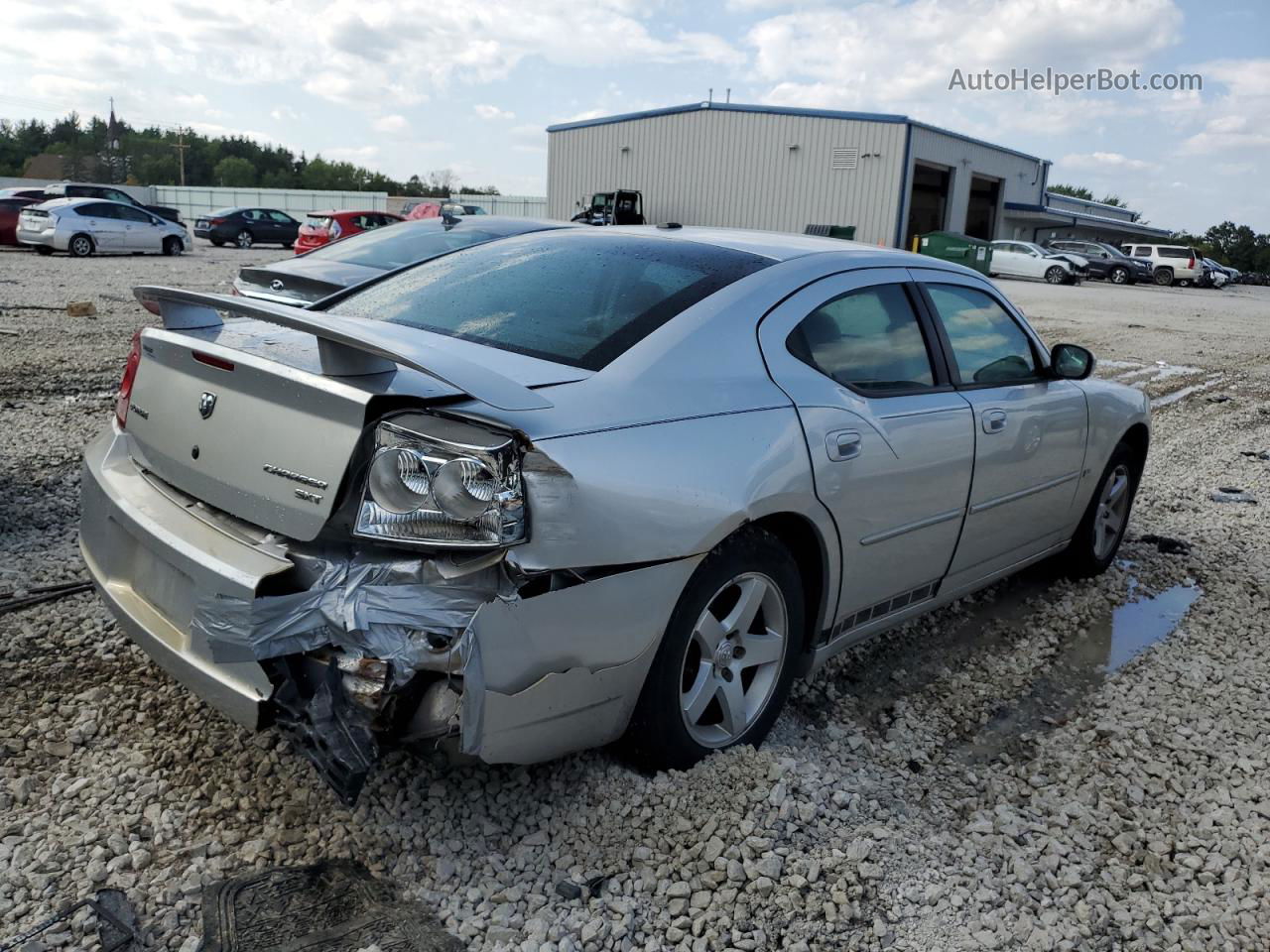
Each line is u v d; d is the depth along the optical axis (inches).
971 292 156.9
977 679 153.4
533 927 90.6
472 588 89.0
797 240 146.0
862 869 101.3
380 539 87.8
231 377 99.5
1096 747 133.3
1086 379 185.6
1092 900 101.0
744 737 119.3
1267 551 225.8
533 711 93.8
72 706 122.2
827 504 118.7
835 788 115.7
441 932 89.6
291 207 2413.9
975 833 111.3
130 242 908.6
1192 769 128.3
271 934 87.1
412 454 86.8
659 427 102.0
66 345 390.3
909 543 136.9
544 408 95.2
